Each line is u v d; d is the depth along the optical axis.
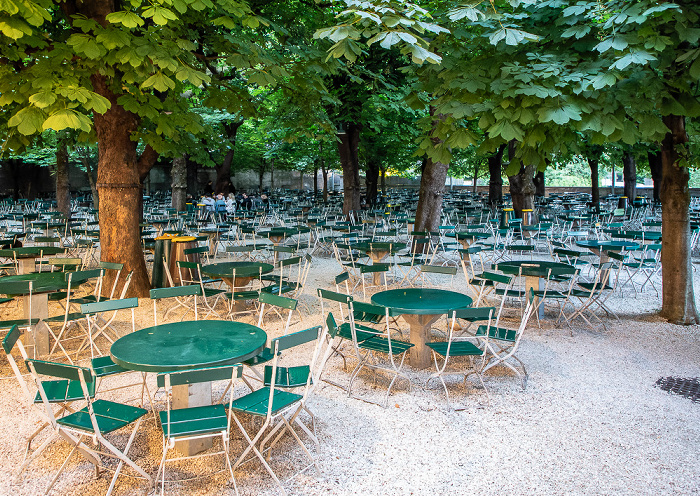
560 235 15.59
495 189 24.11
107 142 8.09
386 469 3.61
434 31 4.14
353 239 11.83
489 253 13.45
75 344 6.29
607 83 4.23
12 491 3.33
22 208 23.11
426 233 10.77
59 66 5.33
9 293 5.24
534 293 7.20
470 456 3.78
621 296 8.93
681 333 6.76
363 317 5.88
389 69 13.97
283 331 6.93
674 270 7.27
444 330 7.07
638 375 5.37
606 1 4.72
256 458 3.74
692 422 4.30
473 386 5.11
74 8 7.08
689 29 4.34
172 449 3.89
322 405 4.67
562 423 4.30
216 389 4.99
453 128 5.18
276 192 38.75
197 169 41.12
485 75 5.02
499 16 4.55
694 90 5.30
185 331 4.23
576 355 6.00
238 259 12.60
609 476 3.52
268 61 6.25
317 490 3.36
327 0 7.57
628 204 20.44
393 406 4.64
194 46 5.82
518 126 4.60
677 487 3.38
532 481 3.46
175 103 7.50
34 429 4.20
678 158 6.99
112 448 3.25
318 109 9.59
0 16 4.52
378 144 21.67
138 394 4.89
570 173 49.44
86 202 25.31
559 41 5.09
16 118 4.86
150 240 10.27
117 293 8.27
